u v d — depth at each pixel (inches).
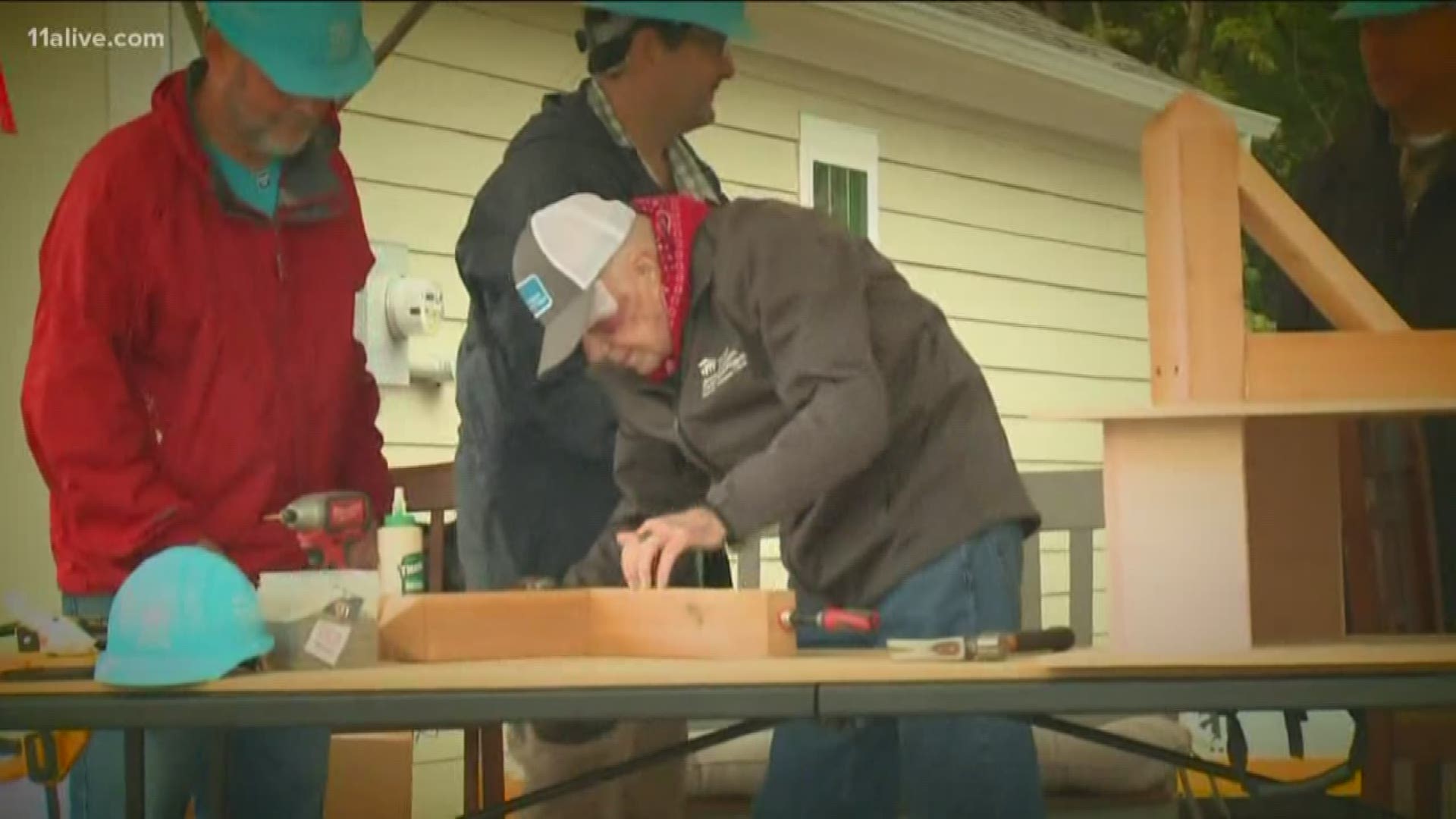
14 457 251.1
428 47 296.0
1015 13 459.2
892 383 151.9
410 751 228.7
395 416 295.3
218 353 167.2
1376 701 120.8
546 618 149.5
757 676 124.3
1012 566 152.4
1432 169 204.1
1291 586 147.4
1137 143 465.7
